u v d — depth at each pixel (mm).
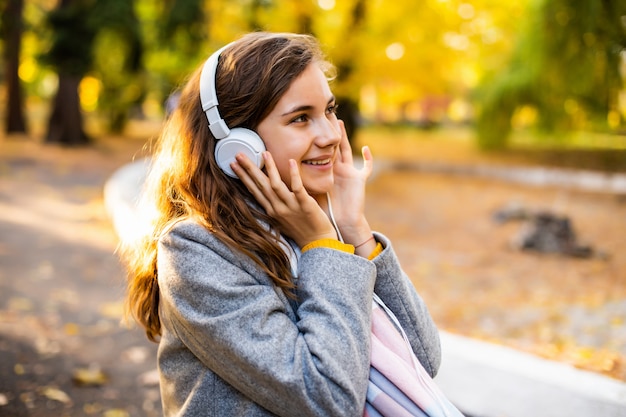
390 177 15180
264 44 1212
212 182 1212
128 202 7215
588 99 14289
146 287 1347
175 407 1243
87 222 8148
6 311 4379
